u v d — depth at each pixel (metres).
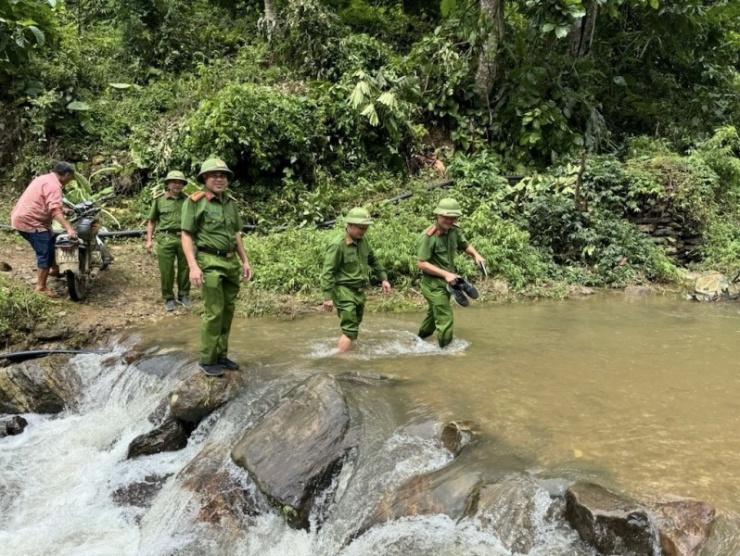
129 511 4.53
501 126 12.96
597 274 10.43
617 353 6.20
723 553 2.90
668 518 3.06
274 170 11.64
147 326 7.21
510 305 8.79
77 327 7.10
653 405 4.69
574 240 10.78
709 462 3.69
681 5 13.74
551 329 7.26
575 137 12.46
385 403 4.77
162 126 12.05
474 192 11.51
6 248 9.26
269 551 3.88
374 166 12.28
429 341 6.61
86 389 6.25
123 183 11.37
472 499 3.51
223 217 5.11
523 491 3.45
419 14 17.50
